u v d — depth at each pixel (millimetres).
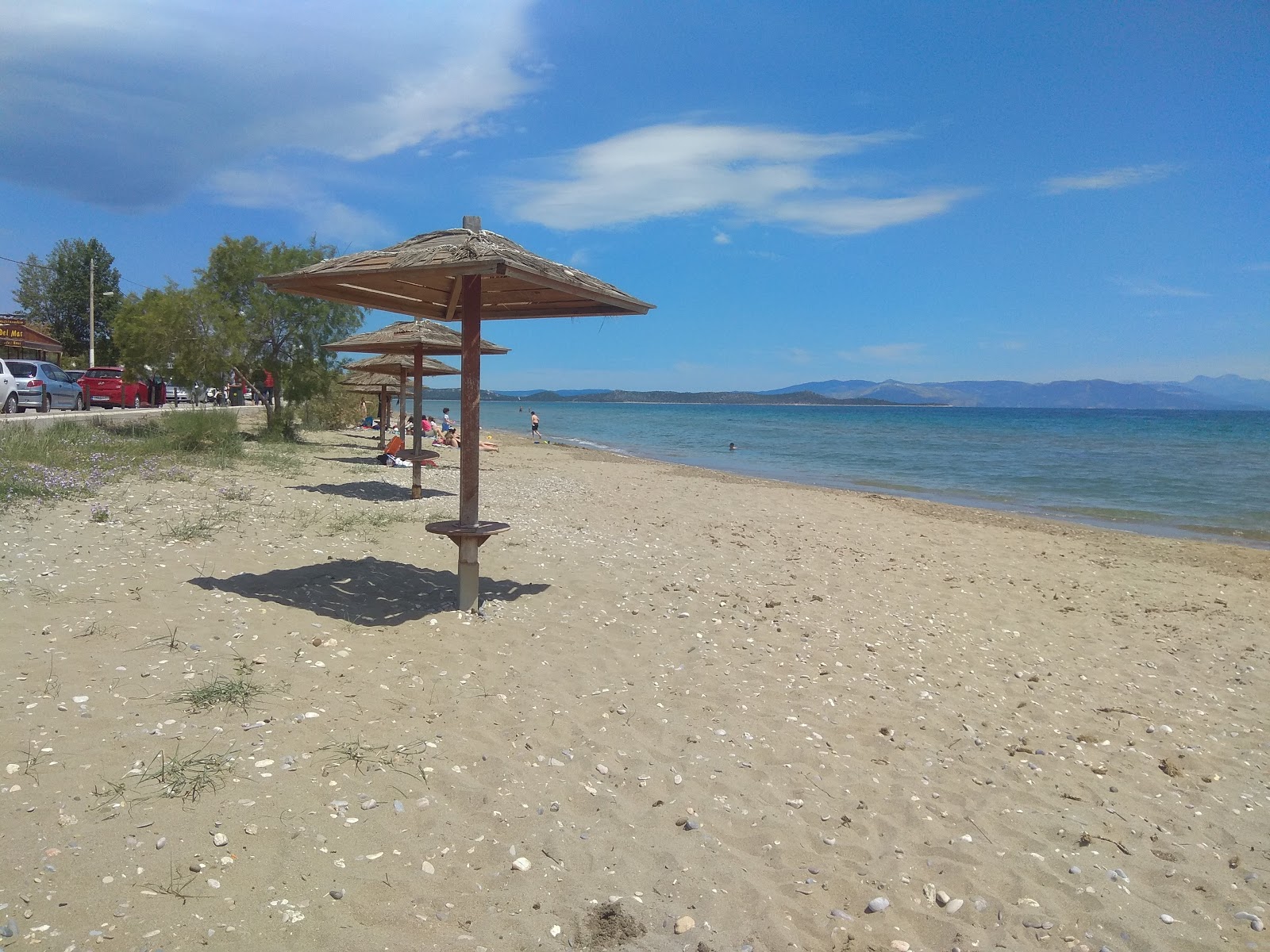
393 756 4289
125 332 21922
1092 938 3438
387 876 3303
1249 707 6629
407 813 3775
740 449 46156
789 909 3455
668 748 4891
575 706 5348
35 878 2949
